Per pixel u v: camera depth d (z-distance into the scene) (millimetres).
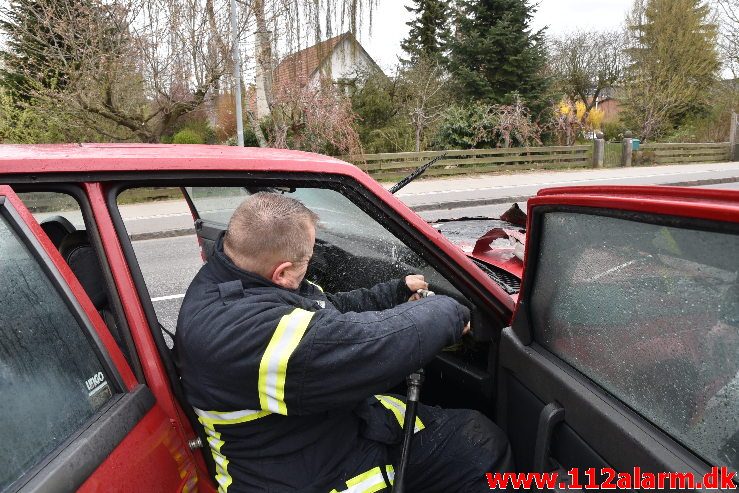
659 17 21188
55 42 9344
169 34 9992
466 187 12555
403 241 1524
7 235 933
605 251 1106
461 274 1565
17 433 830
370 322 1159
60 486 823
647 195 973
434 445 1431
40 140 12094
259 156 1330
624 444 1024
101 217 1106
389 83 18344
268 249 1201
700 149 17500
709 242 866
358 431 1325
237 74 10797
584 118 21906
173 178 1185
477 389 1687
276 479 1195
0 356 852
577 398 1170
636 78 21969
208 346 1108
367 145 17125
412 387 1421
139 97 11023
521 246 2264
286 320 1098
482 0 19609
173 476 1088
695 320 919
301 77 13234
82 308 1019
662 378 993
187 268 5629
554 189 1244
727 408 871
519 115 15953
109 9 9273
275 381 1081
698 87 21406
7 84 11875
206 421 1202
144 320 1154
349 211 1691
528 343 1415
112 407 1013
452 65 19844
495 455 1425
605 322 1133
